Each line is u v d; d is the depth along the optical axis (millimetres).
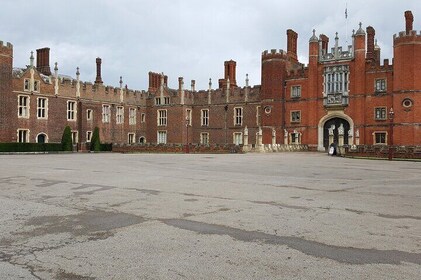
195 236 7121
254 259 5902
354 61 46719
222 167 21750
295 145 47781
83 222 8195
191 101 61781
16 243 6711
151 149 49625
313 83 49250
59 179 15609
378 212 9188
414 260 5852
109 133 58438
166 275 5293
